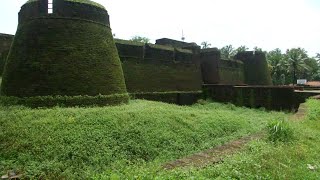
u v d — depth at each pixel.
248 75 33.31
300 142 6.47
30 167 7.18
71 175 7.02
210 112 15.34
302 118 9.60
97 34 13.88
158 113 12.03
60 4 12.95
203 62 28.44
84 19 13.49
